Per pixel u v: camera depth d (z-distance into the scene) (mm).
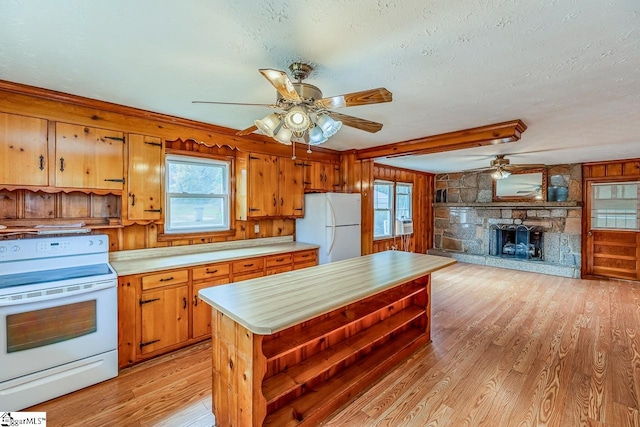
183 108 2701
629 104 2492
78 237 2492
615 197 5449
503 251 6793
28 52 1704
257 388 1615
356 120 2127
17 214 2441
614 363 2598
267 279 2277
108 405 2059
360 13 1342
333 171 4770
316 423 1887
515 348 2887
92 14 1349
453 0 1248
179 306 2805
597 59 1743
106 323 2311
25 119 2254
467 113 2742
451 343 2994
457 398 2152
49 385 2068
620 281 5348
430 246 7801
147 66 1880
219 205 3770
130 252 3008
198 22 1417
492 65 1831
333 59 1768
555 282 5293
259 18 1385
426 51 1671
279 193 4016
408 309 2984
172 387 2268
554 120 2953
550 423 1903
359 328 2494
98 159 2586
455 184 7422
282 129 1963
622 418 1939
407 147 3979
